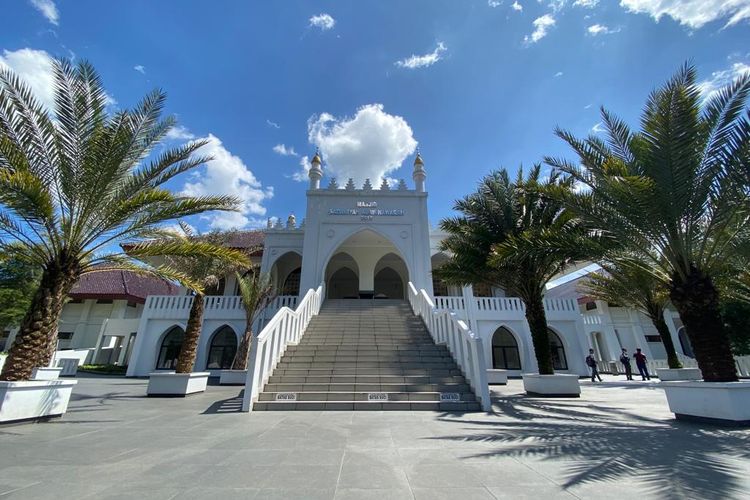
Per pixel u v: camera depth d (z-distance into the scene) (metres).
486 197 12.42
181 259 13.03
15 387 5.93
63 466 3.68
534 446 4.53
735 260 8.78
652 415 7.09
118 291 23.53
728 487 3.02
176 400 9.62
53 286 6.86
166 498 2.83
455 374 9.76
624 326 26.52
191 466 3.71
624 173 7.21
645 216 7.29
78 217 7.27
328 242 20.52
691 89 6.84
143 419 6.71
